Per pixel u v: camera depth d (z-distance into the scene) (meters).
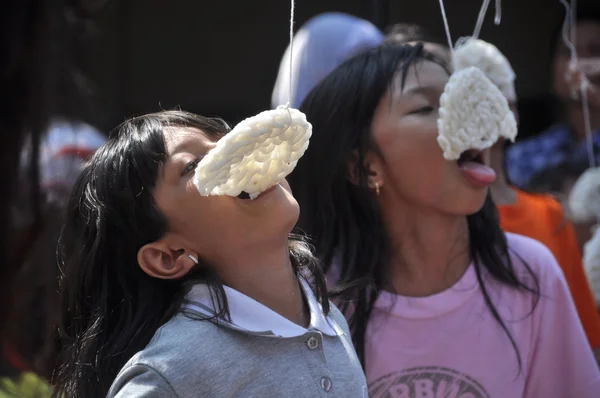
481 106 2.09
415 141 2.11
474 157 2.18
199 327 1.64
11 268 1.66
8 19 1.52
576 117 3.85
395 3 5.60
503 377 2.13
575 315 2.24
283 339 1.67
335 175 2.25
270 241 1.68
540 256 2.28
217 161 1.52
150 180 1.68
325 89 2.29
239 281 1.70
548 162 3.86
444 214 2.18
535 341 2.20
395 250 2.23
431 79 2.17
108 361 1.72
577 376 2.20
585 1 3.92
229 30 6.75
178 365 1.59
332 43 3.37
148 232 1.69
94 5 2.12
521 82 6.27
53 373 1.99
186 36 6.70
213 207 1.64
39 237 1.80
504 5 6.18
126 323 1.74
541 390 2.21
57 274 2.04
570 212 3.20
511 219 2.70
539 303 2.21
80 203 1.82
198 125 1.79
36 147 1.63
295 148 1.60
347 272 2.21
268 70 6.74
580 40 3.88
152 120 1.78
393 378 2.12
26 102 1.57
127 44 6.49
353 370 1.76
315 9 6.58
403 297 2.19
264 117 1.54
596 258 2.92
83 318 1.84
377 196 2.23
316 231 2.31
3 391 2.22
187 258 1.69
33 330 2.12
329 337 1.76
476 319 2.17
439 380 2.12
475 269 2.24
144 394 1.55
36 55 1.57
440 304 2.17
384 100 2.17
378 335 2.15
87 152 2.81
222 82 6.76
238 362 1.62
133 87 6.58
